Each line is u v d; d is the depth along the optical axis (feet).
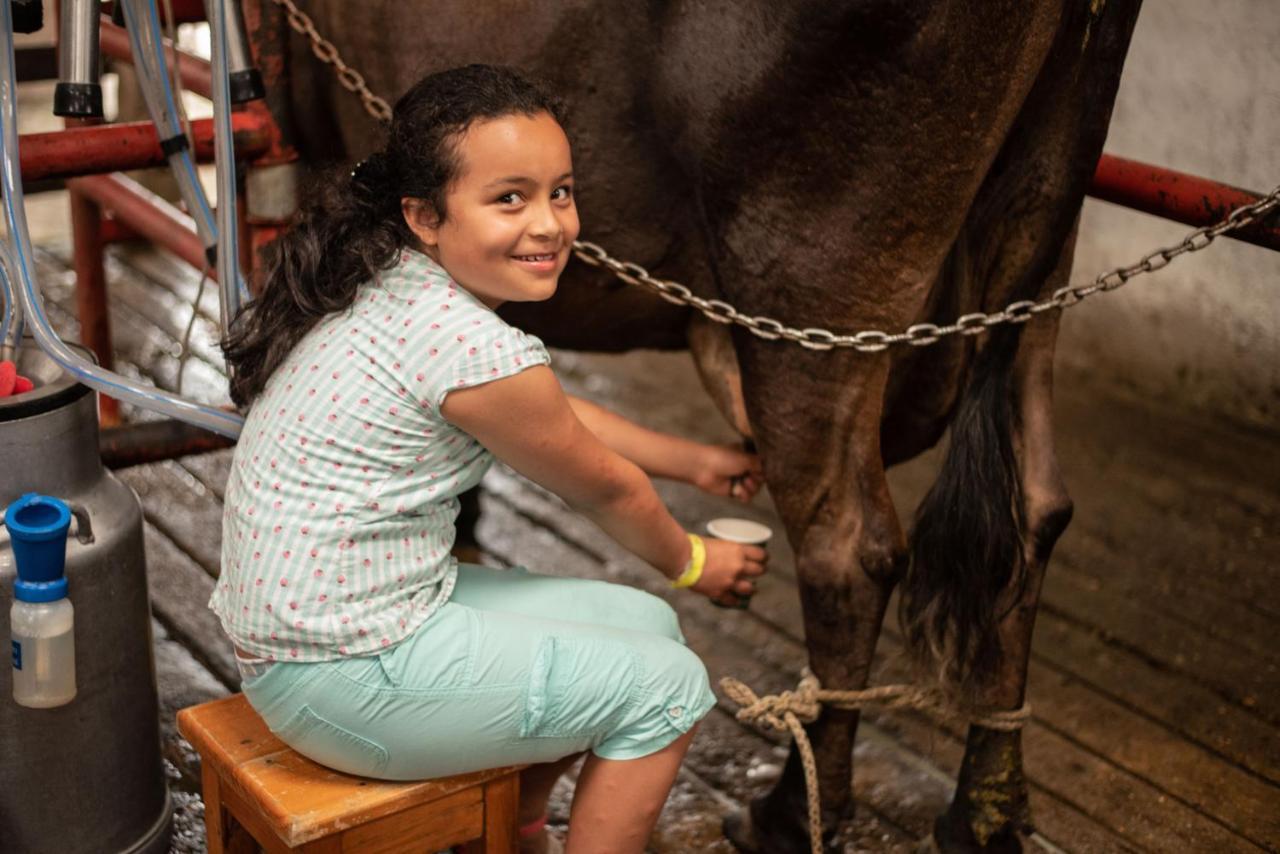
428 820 5.81
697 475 7.34
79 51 6.29
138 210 10.61
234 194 6.64
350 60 7.80
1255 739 8.82
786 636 9.87
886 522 6.80
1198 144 13.29
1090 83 6.31
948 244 6.51
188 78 8.88
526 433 5.52
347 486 5.41
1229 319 13.29
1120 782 8.40
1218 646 9.84
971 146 6.22
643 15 6.68
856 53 6.00
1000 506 6.79
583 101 7.02
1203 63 13.06
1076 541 11.25
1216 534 11.37
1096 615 10.21
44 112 18.81
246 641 5.50
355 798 5.61
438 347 5.39
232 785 5.90
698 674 5.99
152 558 10.54
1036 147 6.53
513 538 11.05
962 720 8.92
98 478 6.71
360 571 5.41
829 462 6.89
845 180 6.31
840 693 7.11
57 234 16.56
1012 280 6.77
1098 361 14.46
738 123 6.42
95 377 6.35
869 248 6.40
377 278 5.59
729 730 8.79
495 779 5.89
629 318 7.77
